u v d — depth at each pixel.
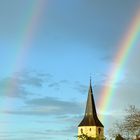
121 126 49.44
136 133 48.31
